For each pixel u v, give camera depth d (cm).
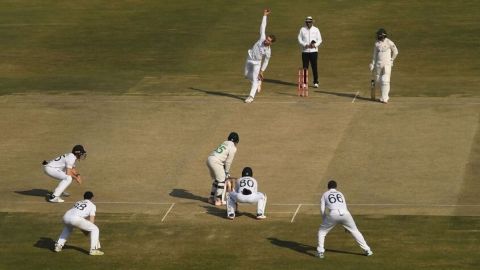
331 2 19175
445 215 10888
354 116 13775
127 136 13362
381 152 12625
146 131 13500
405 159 12406
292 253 10119
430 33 17438
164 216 11100
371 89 14338
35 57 16862
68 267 9931
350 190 11619
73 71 16212
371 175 11994
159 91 15025
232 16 18575
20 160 12712
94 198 11581
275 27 17925
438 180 11794
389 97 14500
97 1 19762
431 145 12769
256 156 12625
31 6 19600
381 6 18850
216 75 15738
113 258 10131
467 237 10344
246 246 10319
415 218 10838
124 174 12244
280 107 14188
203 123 13712
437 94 14588
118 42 17462
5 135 13500
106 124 13788
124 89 15175
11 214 11212
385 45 14088
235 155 12669
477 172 11969
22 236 10700
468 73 15600
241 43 17200
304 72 14738
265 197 10944
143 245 10412
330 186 10044
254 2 19325
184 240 10500
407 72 15725
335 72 15750
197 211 11206
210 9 19025
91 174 12250
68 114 14175
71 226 10188
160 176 12175
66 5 19562
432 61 16175
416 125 13400
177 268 9850
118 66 16362
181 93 14900
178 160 12612
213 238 10531
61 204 11444
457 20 18025
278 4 19125
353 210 11088
